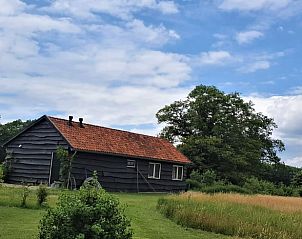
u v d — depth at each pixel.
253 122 59.94
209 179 41.53
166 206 18.47
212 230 15.44
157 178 34.75
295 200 24.97
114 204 8.45
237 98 58.97
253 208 18.34
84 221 8.13
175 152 38.06
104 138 32.12
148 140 36.94
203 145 53.12
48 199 19.05
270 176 66.62
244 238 14.30
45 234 8.19
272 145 63.22
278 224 15.14
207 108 58.06
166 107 59.69
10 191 20.00
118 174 31.42
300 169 59.16
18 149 31.25
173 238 13.36
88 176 29.09
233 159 53.53
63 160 27.70
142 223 15.53
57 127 29.31
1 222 13.25
